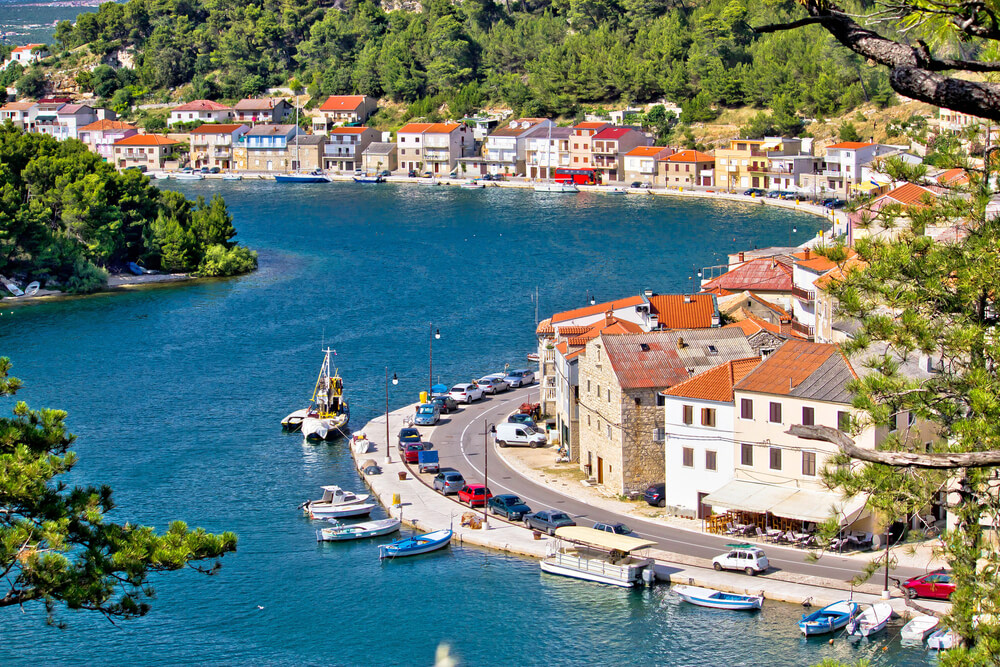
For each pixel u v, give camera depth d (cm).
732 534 8744
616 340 9881
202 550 4531
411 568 8556
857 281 4216
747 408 8781
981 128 4288
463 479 10012
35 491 4197
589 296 18238
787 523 8650
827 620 7256
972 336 3819
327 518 9506
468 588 8194
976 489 3922
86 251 19938
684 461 9156
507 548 8781
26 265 19562
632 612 7750
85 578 4212
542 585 8206
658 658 7194
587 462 10300
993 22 2567
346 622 7775
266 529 9306
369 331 16312
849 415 4091
